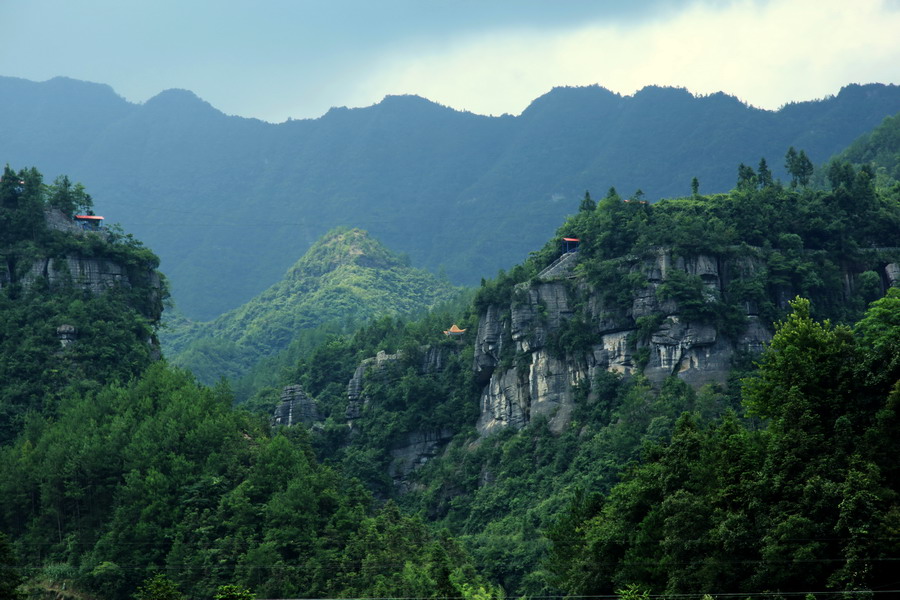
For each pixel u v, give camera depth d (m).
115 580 180.12
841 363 123.44
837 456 114.06
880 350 119.81
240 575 173.50
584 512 152.38
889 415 113.19
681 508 120.62
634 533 130.25
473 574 176.88
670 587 117.31
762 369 133.88
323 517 188.62
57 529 193.12
